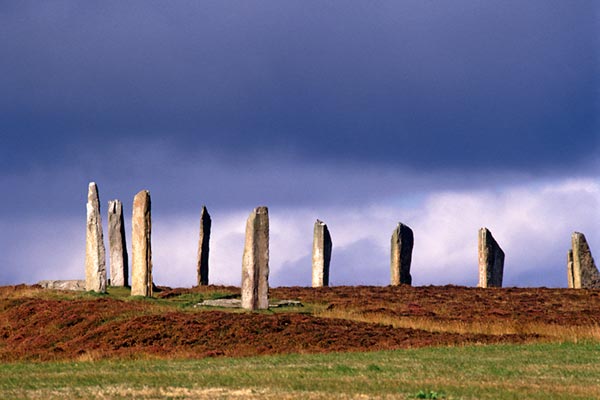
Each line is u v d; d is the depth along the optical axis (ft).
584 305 321.11
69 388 172.45
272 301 317.42
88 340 252.01
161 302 310.04
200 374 190.60
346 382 175.73
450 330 269.44
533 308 313.73
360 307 312.50
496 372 192.54
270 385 172.45
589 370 195.93
